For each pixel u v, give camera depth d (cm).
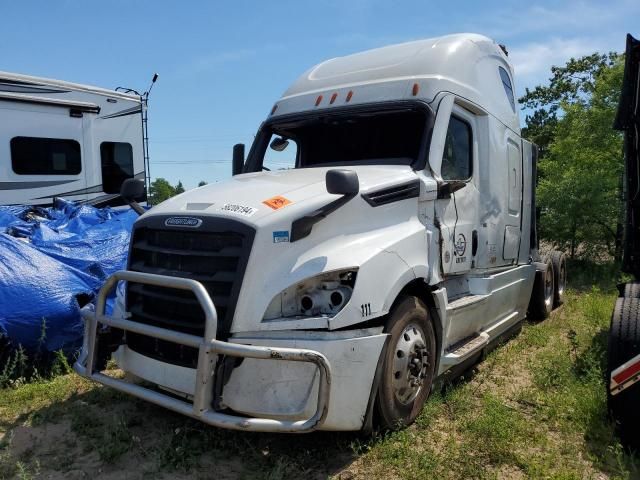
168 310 383
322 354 340
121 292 446
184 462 369
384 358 383
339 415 353
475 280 562
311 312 360
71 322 537
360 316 363
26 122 1045
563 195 1298
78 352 550
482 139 579
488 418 419
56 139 1092
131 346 411
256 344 342
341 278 371
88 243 665
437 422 438
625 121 560
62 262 599
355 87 538
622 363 409
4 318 509
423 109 490
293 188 414
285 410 335
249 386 338
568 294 1010
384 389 390
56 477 356
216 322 331
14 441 403
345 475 360
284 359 322
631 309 432
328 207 373
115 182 1199
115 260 650
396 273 397
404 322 410
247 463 372
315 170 491
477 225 561
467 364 535
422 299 455
